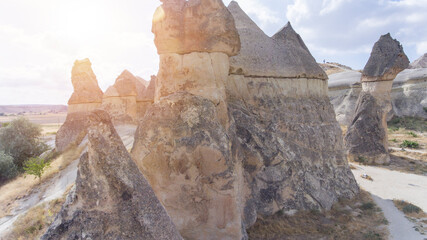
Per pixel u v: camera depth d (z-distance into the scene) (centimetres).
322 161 1531
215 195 952
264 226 1159
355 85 4006
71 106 2439
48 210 1254
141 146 997
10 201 1475
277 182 1304
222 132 963
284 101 1496
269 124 1388
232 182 942
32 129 2830
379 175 2011
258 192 1267
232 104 1322
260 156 1282
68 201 570
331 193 1457
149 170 988
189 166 962
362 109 2416
